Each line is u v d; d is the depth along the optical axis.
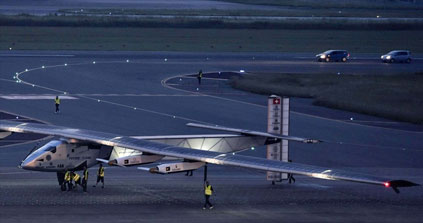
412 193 163.25
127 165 148.38
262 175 182.12
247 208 144.25
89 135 162.00
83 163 161.50
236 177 178.12
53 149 158.62
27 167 157.12
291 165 133.00
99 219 131.50
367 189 166.75
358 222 135.50
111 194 153.25
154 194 154.50
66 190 155.75
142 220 131.88
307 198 155.38
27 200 144.88
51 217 131.88
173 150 145.25
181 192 157.38
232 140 175.25
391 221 137.00
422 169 192.75
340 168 190.62
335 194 160.50
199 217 135.50
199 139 171.75
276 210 143.25
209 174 180.75
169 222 131.00
